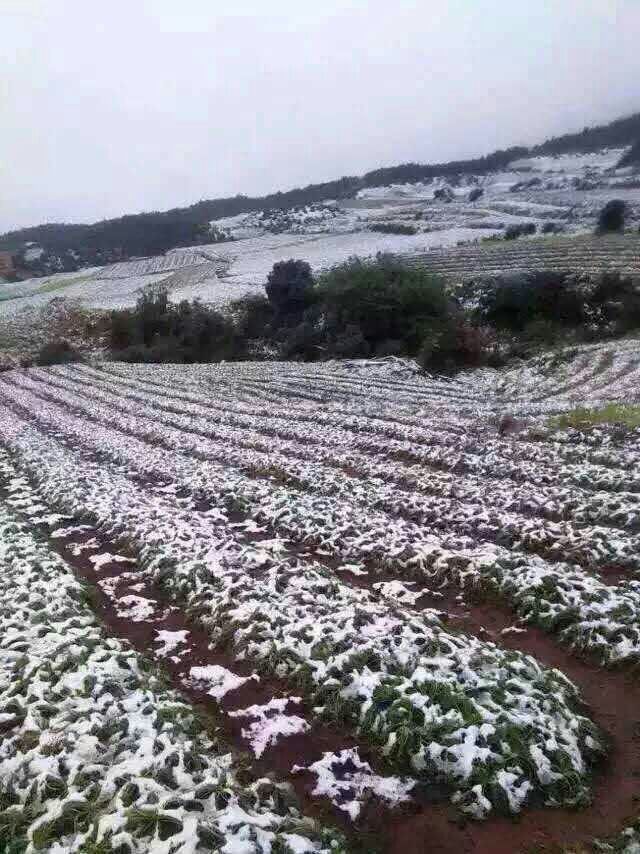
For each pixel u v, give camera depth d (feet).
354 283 176.55
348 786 20.12
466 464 54.90
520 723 21.12
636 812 18.78
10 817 18.49
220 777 19.38
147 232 496.64
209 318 205.57
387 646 25.59
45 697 23.66
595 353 133.08
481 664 24.50
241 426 84.89
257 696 25.20
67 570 36.88
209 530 41.32
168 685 26.21
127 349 195.52
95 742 20.98
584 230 282.56
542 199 422.82
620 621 27.17
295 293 202.90
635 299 157.89
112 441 76.23
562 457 55.26
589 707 23.66
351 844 18.06
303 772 20.89
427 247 289.74
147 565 37.47
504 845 17.93
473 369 142.72
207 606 31.42
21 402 117.91
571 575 31.30
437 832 18.43
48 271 448.65
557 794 19.34
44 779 19.40
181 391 123.65
